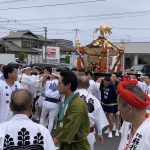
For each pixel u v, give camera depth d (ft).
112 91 20.49
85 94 11.39
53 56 89.92
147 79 22.95
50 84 18.35
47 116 19.54
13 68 12.96
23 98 6.61
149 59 105.91
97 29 32.45
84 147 9.50
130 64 105.91
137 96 5.20
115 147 17.93
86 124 9.61
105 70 31.09
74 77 9.50
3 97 12.80
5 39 132.87
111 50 31.91
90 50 32.09
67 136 9.24
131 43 104.42
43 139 6.60
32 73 23.15
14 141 6.49
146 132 5.12
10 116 12.90
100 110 11.39
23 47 131.95
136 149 5.15
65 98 9.61
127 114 5.31
